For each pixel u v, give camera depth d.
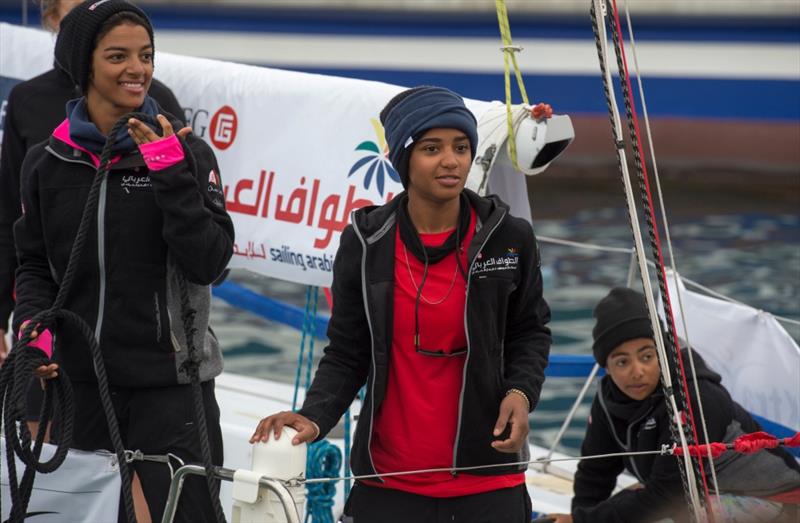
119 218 10.20
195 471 9.32
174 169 9.76
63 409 9.84
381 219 9.24
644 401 12.28
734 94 47.03
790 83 46.69
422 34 48.25
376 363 9.19
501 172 12.34
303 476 8.97
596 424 13.35
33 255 10.73
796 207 49.25
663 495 12.06
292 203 13.65
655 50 47.12
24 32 16.19
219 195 10.43
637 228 8.88
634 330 12.12
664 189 52.25
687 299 15.44
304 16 48.53
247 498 8.77
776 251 41.69
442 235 9.19
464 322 9.05
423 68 48.38
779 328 14.53
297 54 48.78
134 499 10.55
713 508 9.83
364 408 9.45
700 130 53.31
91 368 10.44
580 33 47.25
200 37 48.88
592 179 54.44
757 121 48.12
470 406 9.16
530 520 9.76
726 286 37.06
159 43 49.09
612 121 8.88
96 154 10.23
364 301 9.16
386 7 48.03
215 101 14.34
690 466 8.96
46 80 13.02
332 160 13.38
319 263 13.34
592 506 13.77
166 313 10.33
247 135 14.07
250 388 18.17
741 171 53.34
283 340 31.67
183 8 48.69
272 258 13.75
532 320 9.53
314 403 9.30
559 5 47.12
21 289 10.63
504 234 9.16
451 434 9.27
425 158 8.95
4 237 12.85
